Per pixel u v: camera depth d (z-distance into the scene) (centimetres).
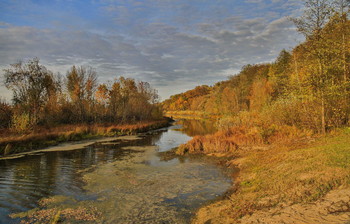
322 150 984
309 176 732
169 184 1033
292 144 1412
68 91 3622
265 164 1102
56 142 2281
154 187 995
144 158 1606
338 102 1416
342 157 816
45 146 2119
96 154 1755
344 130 1392
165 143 2336
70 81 3616
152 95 5306
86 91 3728
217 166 1340
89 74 3747
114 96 4166
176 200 847
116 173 1223
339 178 659
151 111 5181
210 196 876
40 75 3119
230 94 5394
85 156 1680
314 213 518
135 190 962
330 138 1283
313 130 1608
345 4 1331
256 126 1975
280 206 610
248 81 5591
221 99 6091
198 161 1485
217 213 686
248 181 937
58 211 756
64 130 2705
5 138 1905
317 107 1506
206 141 1859
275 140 1661
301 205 579
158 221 687
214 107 6788
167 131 3581
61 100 3509
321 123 1541
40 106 3062
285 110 1862
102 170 1288
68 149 1978
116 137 2823
